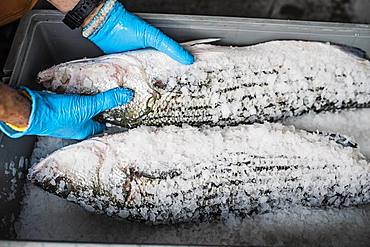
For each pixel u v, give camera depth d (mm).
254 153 1174
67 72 1161
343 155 1173
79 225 1181
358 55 1241
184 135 1187
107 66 1165
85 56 1306
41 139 1252
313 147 1177
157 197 1146
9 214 1146
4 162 1128
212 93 1204
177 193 1149
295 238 1193
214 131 1206
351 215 1217
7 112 1030
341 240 1194
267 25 1247
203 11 1543
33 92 1093
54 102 1115
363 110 1284
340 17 1556
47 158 1136
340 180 1179
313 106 1262
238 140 1185
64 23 1202
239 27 1251
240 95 1214
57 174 1133
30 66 1218
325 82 1232
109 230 1183
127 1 1539
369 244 1191
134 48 1216
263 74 1217
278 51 1232
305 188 1185
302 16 1555
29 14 1225
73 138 1198
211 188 1161
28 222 1173
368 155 1230
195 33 1260
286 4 1561
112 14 1168
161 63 1187
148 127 1205
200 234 1189
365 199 1204
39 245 960
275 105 1238
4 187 1130
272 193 1183
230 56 1214
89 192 1142
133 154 1146
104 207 1158
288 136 1188
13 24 1370
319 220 1209
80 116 1136
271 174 1174
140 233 1185
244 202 1185
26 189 1201
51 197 1194
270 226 1201
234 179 1166
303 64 1226
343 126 1271
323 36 1263
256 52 1229
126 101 1165
